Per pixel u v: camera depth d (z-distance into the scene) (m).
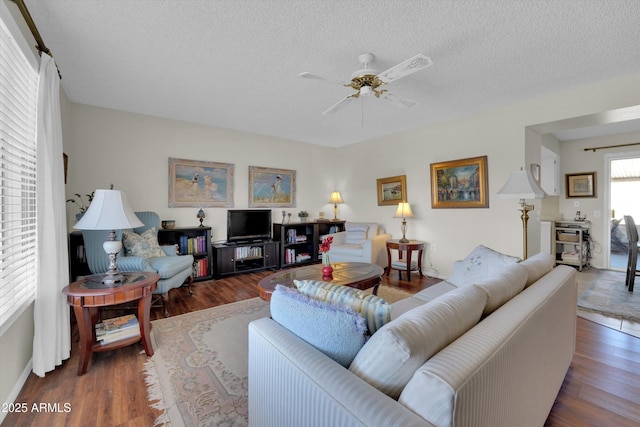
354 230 4.95
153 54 2.32
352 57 2.36
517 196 2.38
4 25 1.45
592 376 1.86
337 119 4.07
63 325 1.98
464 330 1.01
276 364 1.05
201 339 2.35
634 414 1.53
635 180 5.50
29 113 1.88
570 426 1.45
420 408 0.71
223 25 1.96
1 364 1.51
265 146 5.05
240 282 4.05
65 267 2.04
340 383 0.81
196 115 3.90
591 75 2.68
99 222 1.96
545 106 3.19
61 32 2.03
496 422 0.85
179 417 1.50
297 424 0.93
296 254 5.23
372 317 1.08
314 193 5.75
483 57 2.35
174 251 3.58
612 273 4.46
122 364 1.99
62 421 1.46
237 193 4.73
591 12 1.81
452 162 4.00
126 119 3.76
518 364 0.99
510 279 1.42
